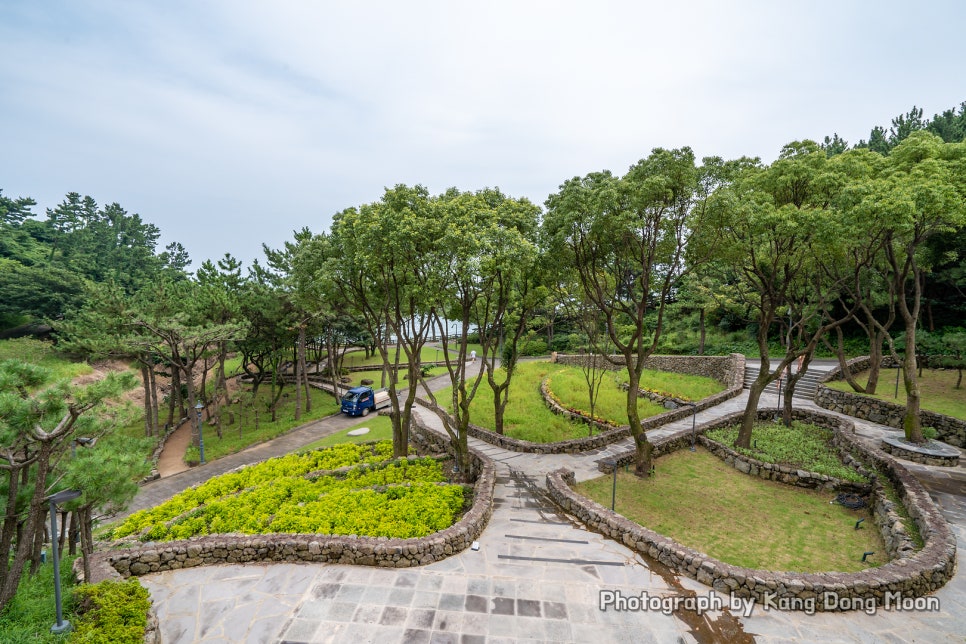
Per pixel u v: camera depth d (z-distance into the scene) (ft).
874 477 46.11
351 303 61.62
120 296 86.79
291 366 161.68
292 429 99.19
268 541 35.65
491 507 43.09
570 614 28.43
